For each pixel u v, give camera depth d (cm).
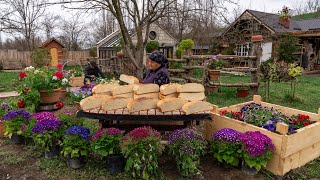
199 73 1088
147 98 291
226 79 1098
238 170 291
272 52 1434
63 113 355
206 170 295
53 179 276
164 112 288
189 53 837
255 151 269
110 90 329
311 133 306
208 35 1534
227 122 342
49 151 317
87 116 290
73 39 2839
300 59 1545
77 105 522
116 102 292
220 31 1534
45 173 288
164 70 354
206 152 332
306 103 629
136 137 262
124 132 343
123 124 354
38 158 322
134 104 282
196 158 278
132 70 1008
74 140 288
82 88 600
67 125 332
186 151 268
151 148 260
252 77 717
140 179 271
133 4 696
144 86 307
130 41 699
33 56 1576
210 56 768
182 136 279
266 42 1489
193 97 316
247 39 1527
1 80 1074
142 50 709
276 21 1767
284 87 888
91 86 599
